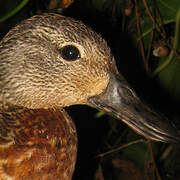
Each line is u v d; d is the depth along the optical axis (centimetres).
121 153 58
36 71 42
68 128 44
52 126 43
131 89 44
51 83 42
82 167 58
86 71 43
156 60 54
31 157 42
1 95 42
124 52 54
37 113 43
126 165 58
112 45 54
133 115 44
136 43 53
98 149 58
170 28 52
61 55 42
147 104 44
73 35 42
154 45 51
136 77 54
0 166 41
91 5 54
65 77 42
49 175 42
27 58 42
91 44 42
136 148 57
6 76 42
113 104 43
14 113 42
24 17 55
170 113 54
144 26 52
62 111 44
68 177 44
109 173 59
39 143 42
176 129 44
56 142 43
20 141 42
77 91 43
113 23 54
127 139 57
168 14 51
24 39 42
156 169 54
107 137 58
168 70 52
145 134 44
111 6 54
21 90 42
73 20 43
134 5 52
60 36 42
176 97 53
